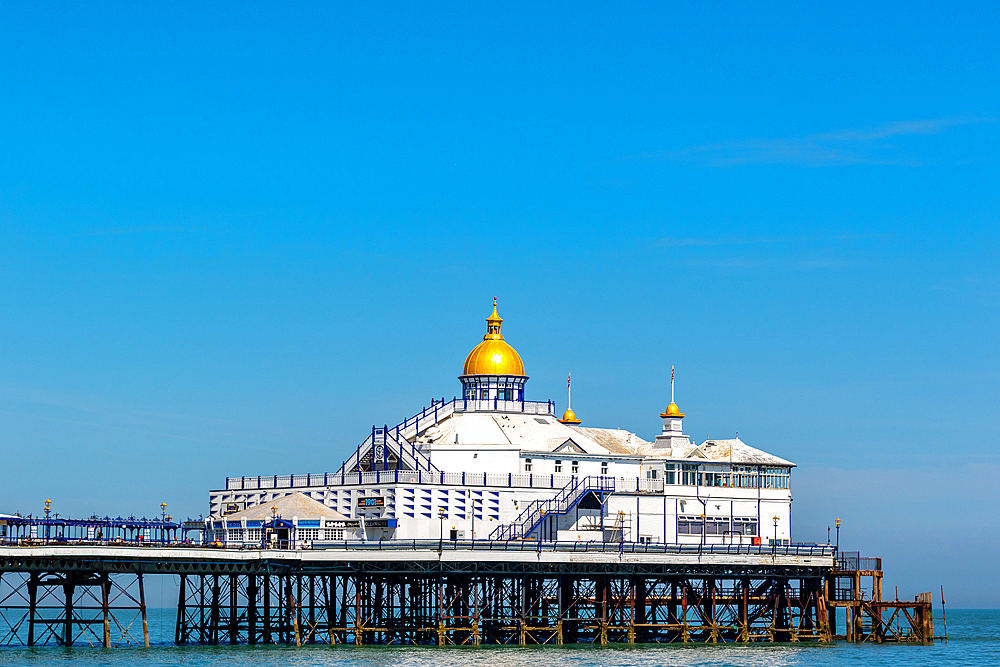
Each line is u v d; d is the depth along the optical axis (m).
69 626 138.38
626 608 160.12
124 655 131.25
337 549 137.25
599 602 146.75
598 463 171.00
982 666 139.38
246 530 147.50
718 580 162.88
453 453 166.62
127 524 139.88
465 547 138.75
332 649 137.12
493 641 147.00
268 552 136.00
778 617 161.62
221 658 128.25
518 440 170.75
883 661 140.50
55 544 131.38
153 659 127.44
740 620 154.12
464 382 182.62
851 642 161.62
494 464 166.38
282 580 157.62
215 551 134.00
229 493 170.38
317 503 154.62
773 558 152.12
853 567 159.62
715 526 170.62
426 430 174.88
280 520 149.62
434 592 173.38
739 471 173.12
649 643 149.88
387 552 136.62
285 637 149.88
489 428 172.62
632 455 172.12
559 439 170.88
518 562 140.12
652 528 167.50
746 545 155.25
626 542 147.62
